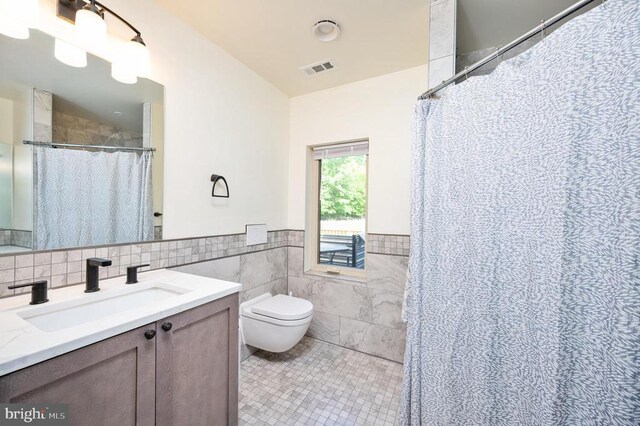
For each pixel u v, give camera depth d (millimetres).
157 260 1418
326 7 1444
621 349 605
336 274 2480
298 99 2582
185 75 1571
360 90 2277
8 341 630
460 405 1047
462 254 1062
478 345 981
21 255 962
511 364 883
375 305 2156
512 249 882
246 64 2033
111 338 733
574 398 686
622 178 607
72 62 1103
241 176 2006
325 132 2436
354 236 2473
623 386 601
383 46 1797
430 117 1269
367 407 1534
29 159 990
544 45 774
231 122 1909
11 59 943
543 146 771
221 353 1111
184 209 1568
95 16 1035
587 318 666
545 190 763
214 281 1233
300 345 2285
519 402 854
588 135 663
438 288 1179
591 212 660
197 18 1537
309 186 2600
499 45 1573
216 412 1085
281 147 2486
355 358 2084
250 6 1439
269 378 1796
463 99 1071
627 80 599
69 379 655
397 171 2109
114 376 745
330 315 2342
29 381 585
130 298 1127
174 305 905
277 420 1429
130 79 1286
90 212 1159
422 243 1294
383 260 2137
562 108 713
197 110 1647
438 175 1207
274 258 2385
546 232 758
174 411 912
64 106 1080
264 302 2031
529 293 823
